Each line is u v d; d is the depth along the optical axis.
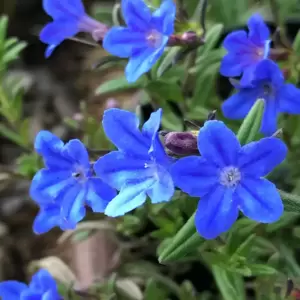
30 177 0.16
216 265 0.13
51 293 0.13
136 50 0.13
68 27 0.14
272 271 0.13
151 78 0.14
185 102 0.15
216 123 0.11
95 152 0.13
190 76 0.15
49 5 0.14
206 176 0.11
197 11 0.14
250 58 0.14
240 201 0.11
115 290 0.15
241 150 0.11
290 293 0.13
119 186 0.11
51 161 0.12
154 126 0.11
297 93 0.13
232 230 0.13
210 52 0.15
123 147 0.11
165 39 0.12
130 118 0.11
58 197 0.12
